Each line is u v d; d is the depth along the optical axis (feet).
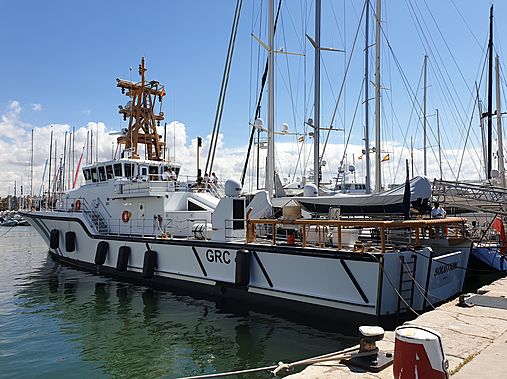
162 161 70.38
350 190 96.94
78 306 42.78
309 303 33.96
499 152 73.36
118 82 69.10
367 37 70.13
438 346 11.50
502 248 49.42
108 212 62.75
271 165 53.21
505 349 16.67
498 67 75.15
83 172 71.26
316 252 33.17
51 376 25.43
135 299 44.80
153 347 29.99
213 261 42.45
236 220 41.24
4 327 35.88
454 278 35.99
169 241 47.75
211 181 62.90
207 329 33.65
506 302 25.57
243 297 39.52
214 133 64.59
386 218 38.75
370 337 15.67
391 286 29.89
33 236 171.94
